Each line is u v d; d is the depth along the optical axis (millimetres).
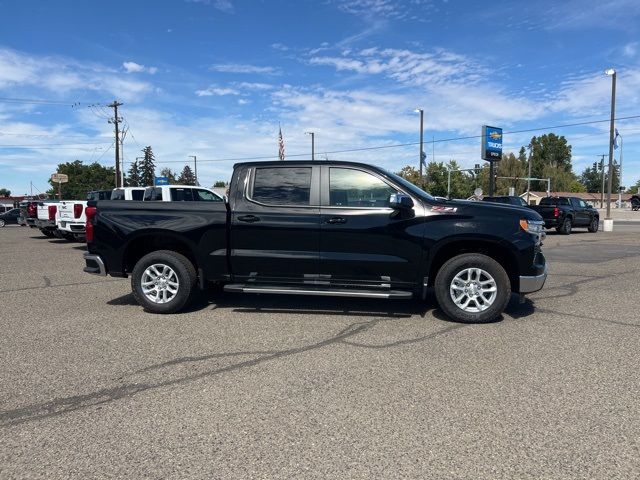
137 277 6410
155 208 6430
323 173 6195
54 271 10172
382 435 3199
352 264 6016
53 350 4914
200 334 5473
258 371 4336
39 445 3100
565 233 22438
